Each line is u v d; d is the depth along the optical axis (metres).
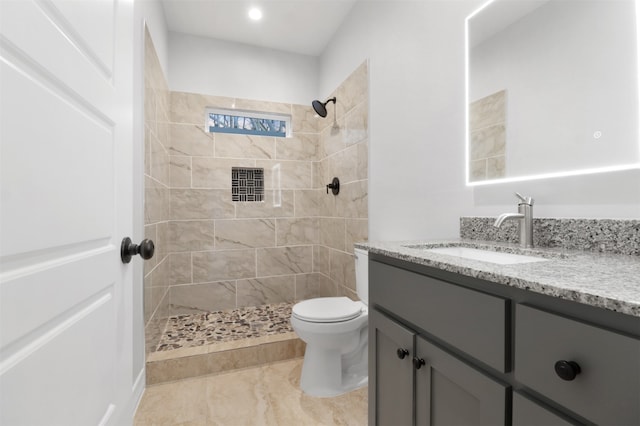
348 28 2.46
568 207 1.03
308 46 2.92
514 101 1.20
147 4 1.82
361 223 2.27
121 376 0.85
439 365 0.78
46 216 0.52
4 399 0.42
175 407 1.56
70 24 0.59
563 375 0.49
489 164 1.29
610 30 0.92
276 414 1.50
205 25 2.58
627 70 0.88
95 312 0.70
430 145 1.62
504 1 1.23
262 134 2.97
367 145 2.19
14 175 0.44
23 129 0.46
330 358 1.70
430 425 0.82
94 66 0.69
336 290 2.68
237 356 1.96
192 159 2.68
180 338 2.14
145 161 1.74
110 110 0.78
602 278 0.57
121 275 0.85
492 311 0.64
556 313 0.53
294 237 3.01
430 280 0.82
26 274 0.47
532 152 1.13
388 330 1.00
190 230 2.68
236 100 2.81
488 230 1.29
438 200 1.57
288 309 2.79
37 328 0.49
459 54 1.43
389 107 1.95
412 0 1.74
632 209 0.87
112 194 0.79
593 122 0.96
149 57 1.86
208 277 2.72
